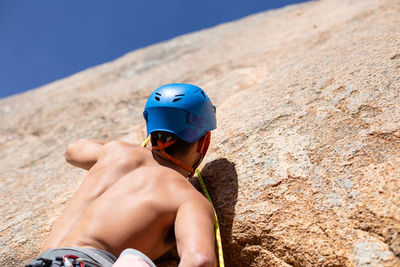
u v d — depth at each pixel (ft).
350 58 7.98
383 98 5.97
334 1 18.98
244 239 5.20
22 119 15.87
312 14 18.74
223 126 7.79
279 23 20.12
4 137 14.47
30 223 7.01
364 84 6.54
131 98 14.44
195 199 4.60
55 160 10.66
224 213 5.58
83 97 16.25
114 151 5.57
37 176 9.75
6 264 6.20
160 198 4.58
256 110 7.70
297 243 4.74
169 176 4.94
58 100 18.06
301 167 5.60
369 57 7.45
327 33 12.28
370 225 4.37
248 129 7.08
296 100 7.26
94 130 12.26
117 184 4.92
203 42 22.25
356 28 10.68
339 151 5.48
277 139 6.42
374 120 5.66
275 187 5.50
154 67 19.47
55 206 7.45
